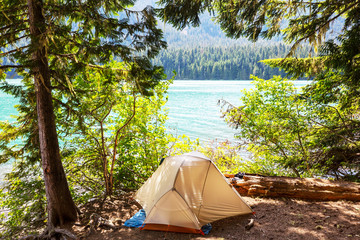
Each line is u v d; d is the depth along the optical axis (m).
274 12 6.32
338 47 6.12
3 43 5.39
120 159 8.37
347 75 6.66
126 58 5.54
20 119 6.79
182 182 5.56
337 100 8.02
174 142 9.03
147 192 6.45
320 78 7.77
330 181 6.65
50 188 5.92
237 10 6.01
